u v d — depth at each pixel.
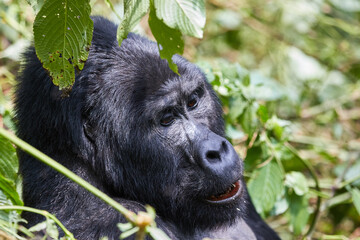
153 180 7.92
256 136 10.09
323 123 14.63
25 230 7.11
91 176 7.66
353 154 12.60
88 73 7.54
